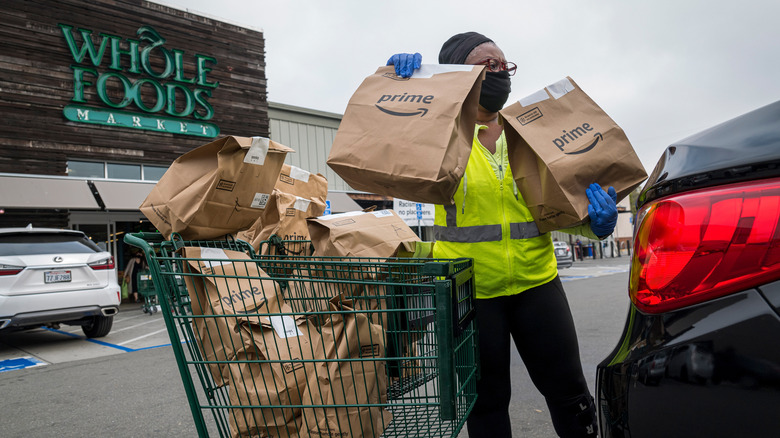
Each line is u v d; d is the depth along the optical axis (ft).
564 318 5.56
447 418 4.23
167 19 39.86
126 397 12.70
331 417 4.56
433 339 4.84
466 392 5.11
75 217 36.17
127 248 39.34
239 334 4.69
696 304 3.00
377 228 6.26
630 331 3.46
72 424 10.77
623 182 5.11
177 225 5.18
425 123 4.51
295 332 4.75
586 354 14.48
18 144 33.09
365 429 4.55
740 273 2.87
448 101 4.59
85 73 35.91
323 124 50.21
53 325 24.61
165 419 10.85
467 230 5.55
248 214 5.52
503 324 5.56
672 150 3.62
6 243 19.07
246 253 5.78
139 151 38.06
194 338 4.87
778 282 2.76
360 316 4.70
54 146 34.40
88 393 13.25
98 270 20.71
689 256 3.04
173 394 12.75
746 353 2.73
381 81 5.06
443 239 5.80
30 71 33.78
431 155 4.36
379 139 4.58
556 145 5.08
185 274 4.75
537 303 5.53
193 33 41.22
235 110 43.37
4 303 18.20
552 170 4.88
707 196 3.05
